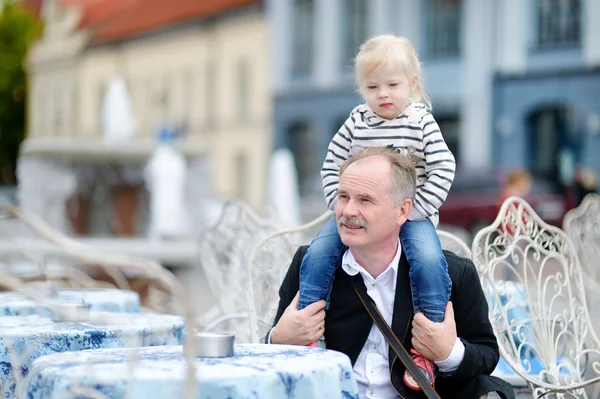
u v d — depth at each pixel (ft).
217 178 147.13
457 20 111.24
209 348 12.19
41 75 200.75
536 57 104.88
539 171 83.92
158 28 159.84
